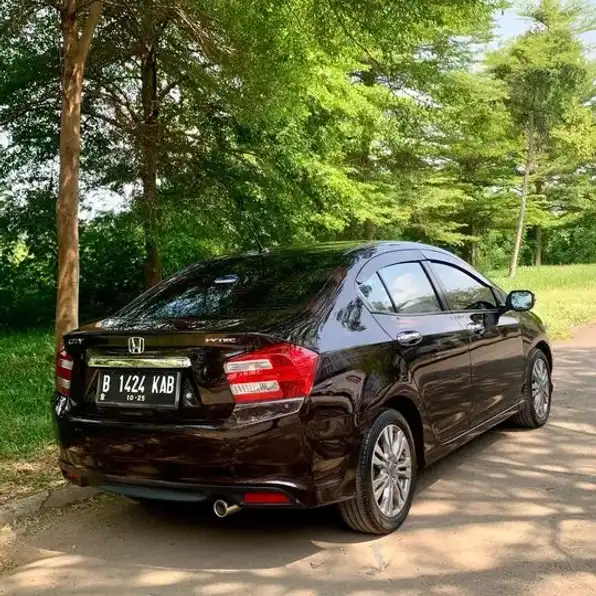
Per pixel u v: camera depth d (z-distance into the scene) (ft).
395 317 14.10
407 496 13.38
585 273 90.22
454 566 11.51
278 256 15.39
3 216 41.06
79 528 13.93
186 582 11.35
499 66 91.56
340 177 48.57
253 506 11.32
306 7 27.68
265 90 33.06
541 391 20.30
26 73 37.52
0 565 12.39
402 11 26.13
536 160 109.91
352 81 55.21
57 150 40.24
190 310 13.52
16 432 19.69
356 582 11.08
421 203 89.76
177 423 11.64
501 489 15.16
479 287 18.22
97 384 12.69
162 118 39.91
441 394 14.78
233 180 41.96
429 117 58.39
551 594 10.46
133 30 35.37
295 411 11.23
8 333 45.88
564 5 89.51
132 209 39.11
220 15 27.96
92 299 50.52
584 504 14.19
